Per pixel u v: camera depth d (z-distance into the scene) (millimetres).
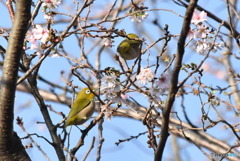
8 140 9438
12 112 9273
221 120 10523
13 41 9047
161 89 9273
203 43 9641
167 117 8531
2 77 9148
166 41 9438
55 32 9922
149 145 10117
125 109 16562
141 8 11156
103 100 10336
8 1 11281
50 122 11023
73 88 12352
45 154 10336
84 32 9961
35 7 10859
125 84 9570
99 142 11117
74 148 10641
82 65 9547
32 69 9836
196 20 9523
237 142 11562
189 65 9984
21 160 9656
